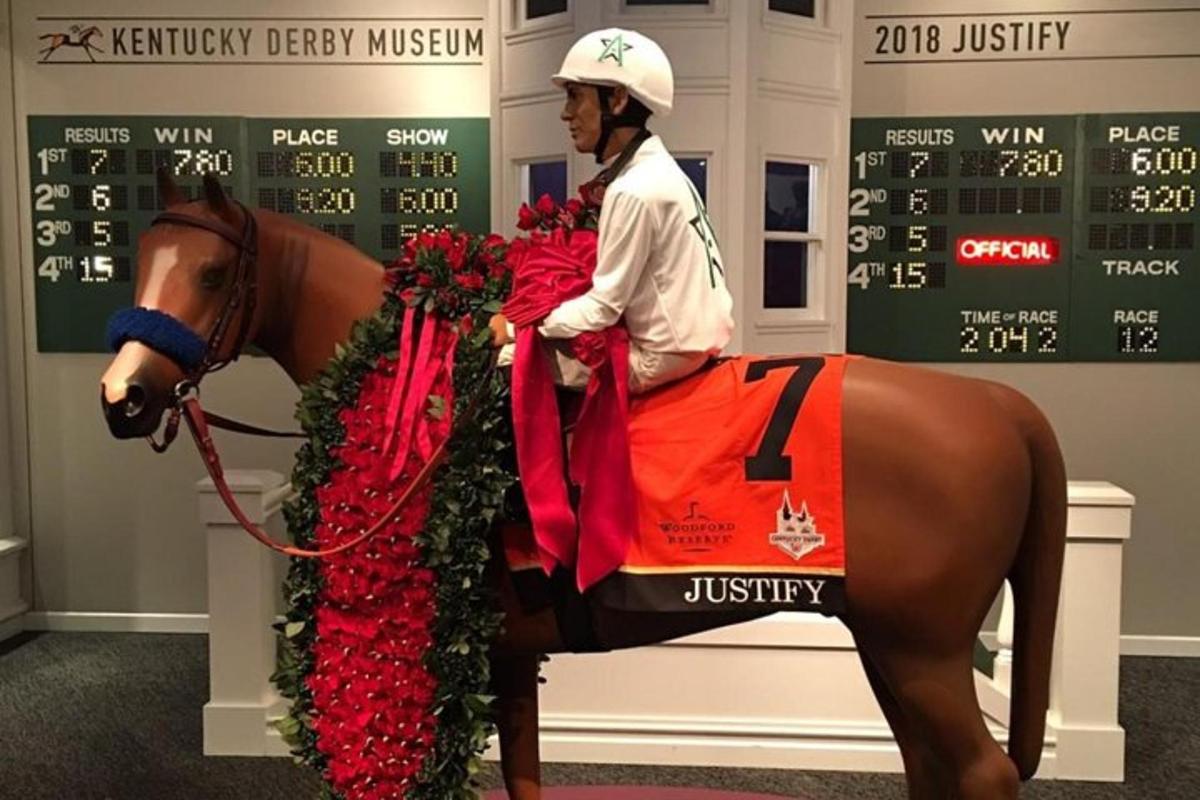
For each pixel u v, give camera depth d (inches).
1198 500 164.1
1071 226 162.2
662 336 71.0
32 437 173.2
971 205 163.6
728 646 124.6
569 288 71.4
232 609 127.3
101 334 171.0
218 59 167.3
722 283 74.7
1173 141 159.9
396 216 168.4
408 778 73.8
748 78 144.4
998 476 71.3
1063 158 161.6
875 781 121.0
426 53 166.4
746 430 71.9
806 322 156.2
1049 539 75.5
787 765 124.3
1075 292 163.0
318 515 74.9
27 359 172.1
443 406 72.9
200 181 168.4
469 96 166.9
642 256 69.6
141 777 121.2
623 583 72.3
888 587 71.1
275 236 77.4
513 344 73.0
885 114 163.8
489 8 158.7
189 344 71.2
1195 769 123.8
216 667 127.6
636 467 72.6
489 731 74.4
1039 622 76.2
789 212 156.7
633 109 73.3
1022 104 162.1
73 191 169.3
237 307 74.2
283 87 167.6
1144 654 165.2
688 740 125.0
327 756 75.2
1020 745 76.9
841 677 124.1
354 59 166.9
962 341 165.5
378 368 74.9
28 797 116.0
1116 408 164.4
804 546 71.4
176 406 73.7
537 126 152.9
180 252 72.3
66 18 167.2
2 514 171.2
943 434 70.8
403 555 73.3
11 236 170.6
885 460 70.8
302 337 78.4
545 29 150.3
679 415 73.1
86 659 160.9
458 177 167.5
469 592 72.2
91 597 175.2
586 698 126.4
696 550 71.9
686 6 144.9
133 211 169.3
